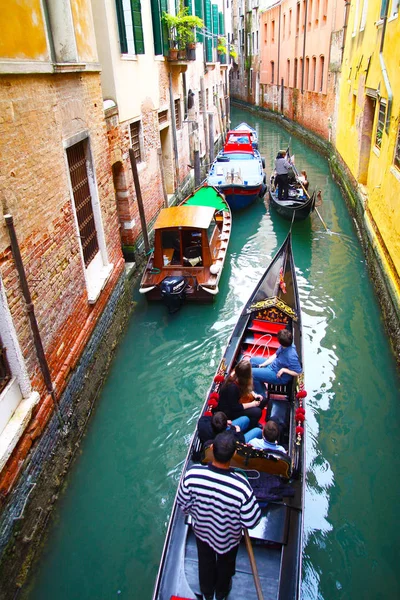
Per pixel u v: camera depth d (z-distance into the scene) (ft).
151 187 35.32
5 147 13.08
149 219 35.01
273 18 100.63
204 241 26.61
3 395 12.81
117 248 25.02
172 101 40.14
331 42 62.39
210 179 45.14
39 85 15.28
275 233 39.29
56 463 15.83
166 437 18.51
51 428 15.52
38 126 15.19
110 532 14.94
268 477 12.87
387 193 27.37
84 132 19.74
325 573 13.60
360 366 22.11
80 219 20.21
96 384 20.42
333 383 21.12
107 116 25.26
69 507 15.70
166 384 21.40
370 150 37.19
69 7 16.94
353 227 39.88
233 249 36.45
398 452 17.62
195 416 19.49
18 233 13.76
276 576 11.39
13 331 13.21
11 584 12.51
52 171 16.31
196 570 11.47
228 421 14.43
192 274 27.20
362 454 17.54
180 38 39.09
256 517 9.14
